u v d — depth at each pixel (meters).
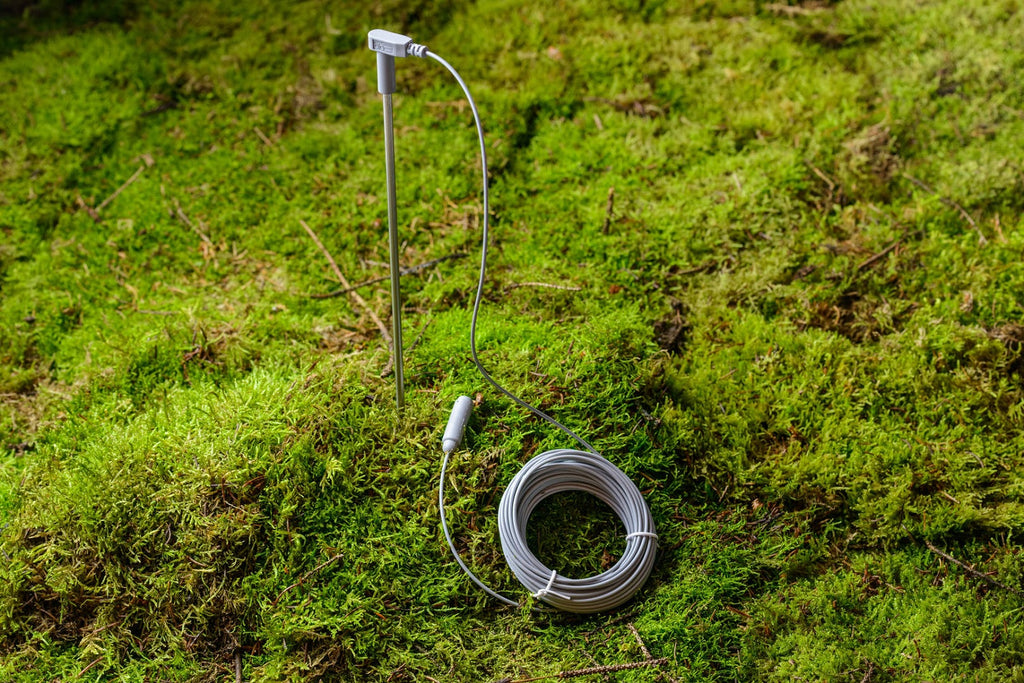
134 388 1.23
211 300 1.31
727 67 1.49
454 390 1.20
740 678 1.08
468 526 1.14
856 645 1.09
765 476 1.18
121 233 1.37
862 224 1.35
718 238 1.34
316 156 1.44
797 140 1.41
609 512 1.17
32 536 1.12
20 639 1.09
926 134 1.41
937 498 1.16
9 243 1.35
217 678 1.08
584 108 1.46
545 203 1.38
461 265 1.33
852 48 1.51
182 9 1.58
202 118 1.47
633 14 1.56
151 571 1.11
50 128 1.43
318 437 1.17
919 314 1.28
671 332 1.27
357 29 1.55
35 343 1.28
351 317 1.30
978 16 1.51
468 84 1.48
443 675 1.08
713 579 1.12
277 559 1.12
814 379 1.23
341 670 1.08
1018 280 1.28
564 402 1.20
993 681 1.06
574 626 1.11
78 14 1.58
